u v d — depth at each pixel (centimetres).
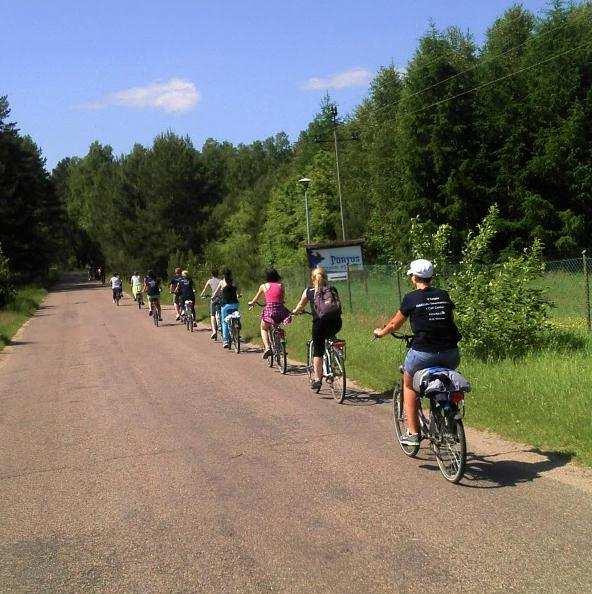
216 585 432
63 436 859
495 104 4234
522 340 1118
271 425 843
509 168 4153
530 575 418
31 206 6531
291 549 477
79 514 577
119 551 495
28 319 3247
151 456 737
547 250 4025
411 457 679
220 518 544
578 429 694
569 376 891
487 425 764
